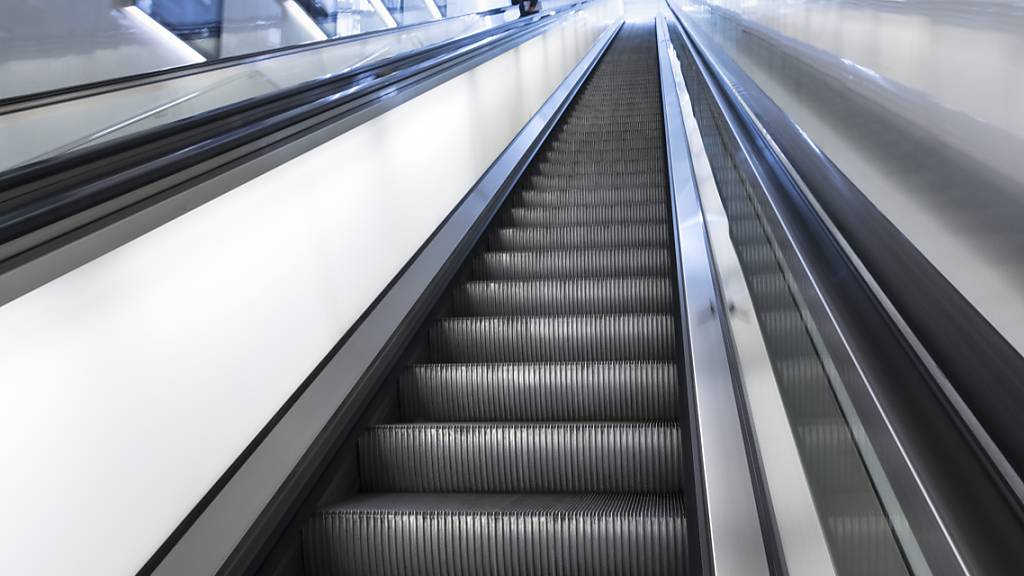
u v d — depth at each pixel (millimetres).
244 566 1854
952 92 2693
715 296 2689
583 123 8086
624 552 2039
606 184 5824
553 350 3383
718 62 5000
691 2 11391
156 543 1917
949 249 1798
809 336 1452
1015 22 2482
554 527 2061
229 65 4660
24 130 3373
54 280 1622
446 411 2973
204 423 2156
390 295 3352
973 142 2205
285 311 2670
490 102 5996
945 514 781
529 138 6707
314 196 2953
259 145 2396
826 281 1390
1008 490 756
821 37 4785
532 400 2936
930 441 879
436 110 4562
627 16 27547
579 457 2428
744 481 1681
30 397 1614
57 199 1557
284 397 2615
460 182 5023
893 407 968
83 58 5266
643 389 2885
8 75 4711
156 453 1949
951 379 933
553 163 6539
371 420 2678
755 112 2982
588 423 2479
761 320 2154
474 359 3414
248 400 2391
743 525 1561
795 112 3930
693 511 1802
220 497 2033
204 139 2168
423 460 2506
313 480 2234
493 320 3400
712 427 1894
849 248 1417
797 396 1577
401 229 3867
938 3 3062
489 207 4867
